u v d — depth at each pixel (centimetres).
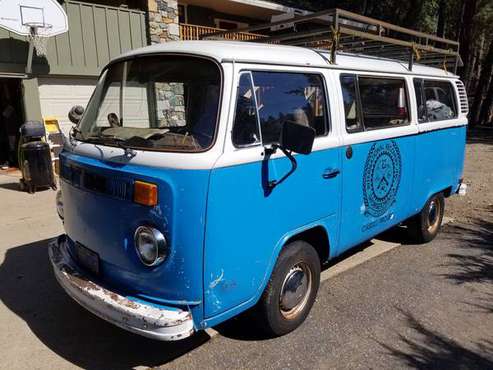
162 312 264
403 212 479
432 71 534
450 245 552
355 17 392
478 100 2173
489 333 357
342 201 377
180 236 262
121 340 345
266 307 324
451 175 574
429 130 498
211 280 273
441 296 416
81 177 312
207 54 289
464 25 1867
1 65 925
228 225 277
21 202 744
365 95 403
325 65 358
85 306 297
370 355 326
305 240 377
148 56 328
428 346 338
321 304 397
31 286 432
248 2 1433
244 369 309
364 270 472
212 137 271
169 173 262
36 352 328
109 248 296
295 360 319
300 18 402
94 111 362
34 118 986
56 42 983
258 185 293
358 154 387
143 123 328
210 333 353
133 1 1149
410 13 1978
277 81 314
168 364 315
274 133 309
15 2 877
